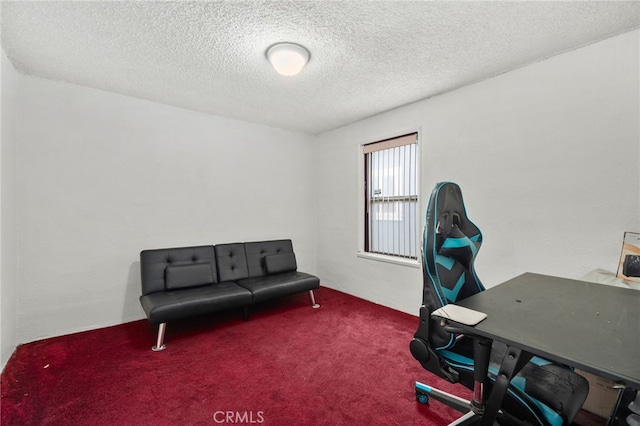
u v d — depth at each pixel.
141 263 2.64
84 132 2.53
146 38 1.81
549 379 1.05
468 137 2.46
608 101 1.79
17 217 2.22
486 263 2.34
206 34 1.77
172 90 2.60
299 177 4.02
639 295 1.16
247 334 2.42
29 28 1.70
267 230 3.72
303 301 3.35
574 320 0.90
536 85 2.08
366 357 2.04
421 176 2.82
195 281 2.72
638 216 1.70
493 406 0.87
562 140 1.97
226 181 3.37
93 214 2.57
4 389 1.65
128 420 1.42
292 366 1.92
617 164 1.76
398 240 3.14
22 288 2.25
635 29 1.70
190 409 1.50
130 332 2.47
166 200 2.96
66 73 2.28
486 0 1.48
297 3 1.50
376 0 1.48
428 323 1.16
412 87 2.53
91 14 1.58
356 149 3.55
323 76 2.33
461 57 2.04
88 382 1.73
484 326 0.86
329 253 3.95
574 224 1.92
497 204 2.28
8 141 2.05
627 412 1.15
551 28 1.71
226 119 3.37
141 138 2.81
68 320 2.45
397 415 1.46
